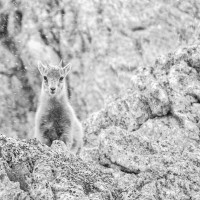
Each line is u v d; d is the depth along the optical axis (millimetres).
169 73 18406
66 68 18828
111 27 38062
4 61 36625
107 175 12773
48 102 18000
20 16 39000
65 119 18078
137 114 18484
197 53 18406
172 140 16250
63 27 38156
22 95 35500
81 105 33719
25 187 11641
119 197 11883
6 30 38188
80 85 34938
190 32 35469
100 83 34594
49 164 11961
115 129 15289
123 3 39875
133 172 14000
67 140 17938
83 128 20484
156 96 17750
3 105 34750
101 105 33500
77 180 11836
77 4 39375
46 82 18297
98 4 39469
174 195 12172
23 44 37219
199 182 12570
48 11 39031
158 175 12789
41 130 18172
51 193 11172
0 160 11961
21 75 36312
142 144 14844
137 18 39000
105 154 14797
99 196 11484
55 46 37312
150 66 19781
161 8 39906
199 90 17500
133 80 19938
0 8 39344
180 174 12711
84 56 36656
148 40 37469
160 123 17297
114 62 35688
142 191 12164
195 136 16281
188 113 17094
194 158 13617
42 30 38000
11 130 33812
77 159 12977
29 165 12008
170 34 37844
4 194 11203
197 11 40250
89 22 38188
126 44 37062
